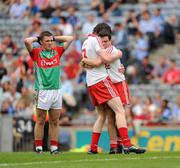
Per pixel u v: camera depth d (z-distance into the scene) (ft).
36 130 110.73
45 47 108.58
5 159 97.60
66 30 235.20
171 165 82.12
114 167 80.38
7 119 175.73
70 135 180.04
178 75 221.66
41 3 252.62
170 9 250.37
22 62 217.97
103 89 105.19
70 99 205.26
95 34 106.22
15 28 249.34
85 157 98.68
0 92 208.85
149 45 237.25
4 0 258.78
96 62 104.73
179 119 196.75
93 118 202.49
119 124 103.65
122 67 107.96
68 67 219.41
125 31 232.94
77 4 252.62
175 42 240.53
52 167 82.28
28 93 201.67
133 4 250.98
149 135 180.55
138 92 217.77
